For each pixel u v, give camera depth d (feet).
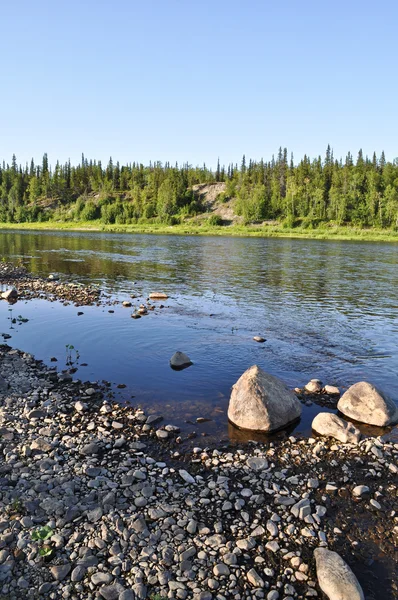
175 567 20.16
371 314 74.95
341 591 18.81
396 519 24.13
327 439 33.09
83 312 73.92
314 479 27.61
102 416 35.96
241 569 20.25
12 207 564.71
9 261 147.84
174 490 26.07
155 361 49.90
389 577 20.36
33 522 22.67
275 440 32.94
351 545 22.17
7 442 31.04
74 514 23.35
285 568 20.49
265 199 477.77
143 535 22.03
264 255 183.93
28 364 47.98
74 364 48.65
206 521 23.43
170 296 90.12
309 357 51.83
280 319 70.44
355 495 26.14
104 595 18.44
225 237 335.67
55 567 19.75
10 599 18.19
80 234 349.00
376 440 32.63
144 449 31.07
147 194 565.53
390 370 47.98
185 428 34.42
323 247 234.58
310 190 467.11
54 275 117.60
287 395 36.68
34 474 27.04
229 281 111.55
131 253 187.62
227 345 55.88
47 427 33.58
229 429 34.53
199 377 45.27
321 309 78.59
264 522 23.54
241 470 28.53
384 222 405.80
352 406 37.27
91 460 29.09
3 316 70.74
